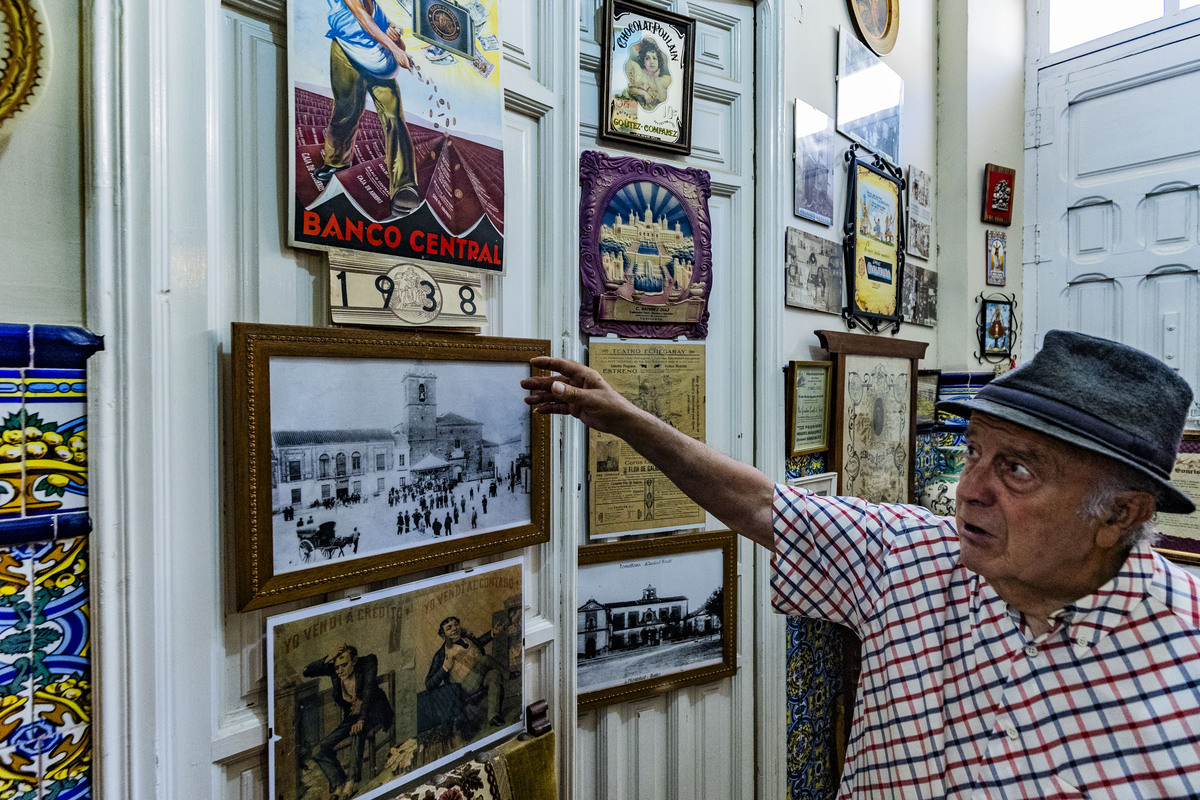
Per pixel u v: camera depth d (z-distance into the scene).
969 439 0.65
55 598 0.66
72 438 0.67
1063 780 0.60
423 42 0.94
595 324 1.35
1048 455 0.57
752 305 1.61
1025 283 2.65
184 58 0.75
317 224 0.84
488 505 1.05
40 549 0.65
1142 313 2.38
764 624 1.61
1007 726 0.64
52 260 0.66
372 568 0.89
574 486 1.21
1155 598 0.59
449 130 0.98
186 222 0.75
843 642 1.85
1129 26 2.38
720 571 1.53
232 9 0.80
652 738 1.50
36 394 0.64
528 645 1.15
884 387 2.02
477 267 1.02
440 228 0.97
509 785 1.07
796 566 0.85
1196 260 2.26
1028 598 0.63
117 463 0.69
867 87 2.01
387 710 0.93
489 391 1.05
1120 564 0.61
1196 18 2.23
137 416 0.70
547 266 1.18
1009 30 2.56
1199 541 2.06
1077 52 2.49
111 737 0.69
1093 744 0.59
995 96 2.52
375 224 0.89
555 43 1.18
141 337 0.70
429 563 0.96
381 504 0.90
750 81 1.60
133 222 0.70
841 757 1.82
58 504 0.66
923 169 2.40
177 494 0.74
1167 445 0.55
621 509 1.41
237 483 0.76
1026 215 2.64
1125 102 2.40
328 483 0.85
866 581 0.80
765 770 1.62
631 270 1.39
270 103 0.83
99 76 0.67
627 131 1.39
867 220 1.99
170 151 0.73
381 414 0.90
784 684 1.65
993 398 0.60
